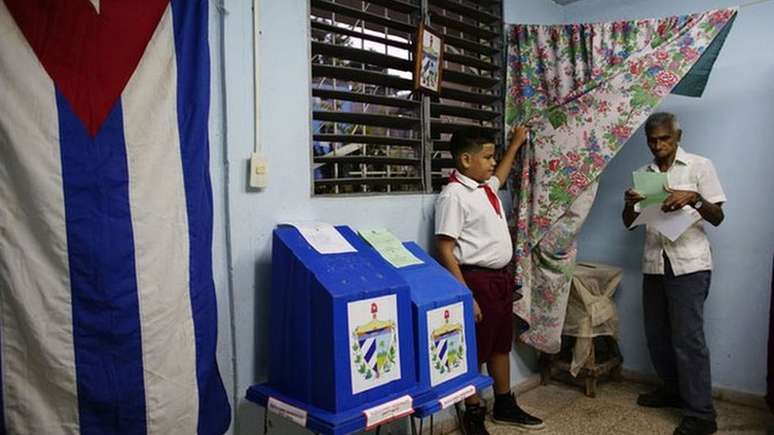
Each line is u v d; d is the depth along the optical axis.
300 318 1.41
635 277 2.77
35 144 1.16
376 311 1.39
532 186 2.49
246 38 1.61
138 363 1.28
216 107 1.58
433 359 1.50
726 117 2.45
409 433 2.12
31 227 1.17
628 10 2.75
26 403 1.17
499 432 2.23
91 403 1.22
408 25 2.10
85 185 1.21
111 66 1.27
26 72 1.16
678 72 2.11
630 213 2.30
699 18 2.11
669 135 2.23
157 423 1.31
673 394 2.43
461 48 2.44
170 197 1.35
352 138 1.93
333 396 1.28
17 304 1.16
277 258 1.54
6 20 1.14
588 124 2.32
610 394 2.63
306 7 1.77
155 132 1.33
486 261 2.09
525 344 2.68
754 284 2.40
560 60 2.49
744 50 2.39
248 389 1.54
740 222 2.43
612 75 2.26
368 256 1.60
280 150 1.71
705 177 2.22
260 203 1.66
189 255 1.38
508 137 2.59
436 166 2.33
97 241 1.22
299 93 1.76
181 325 1.36
